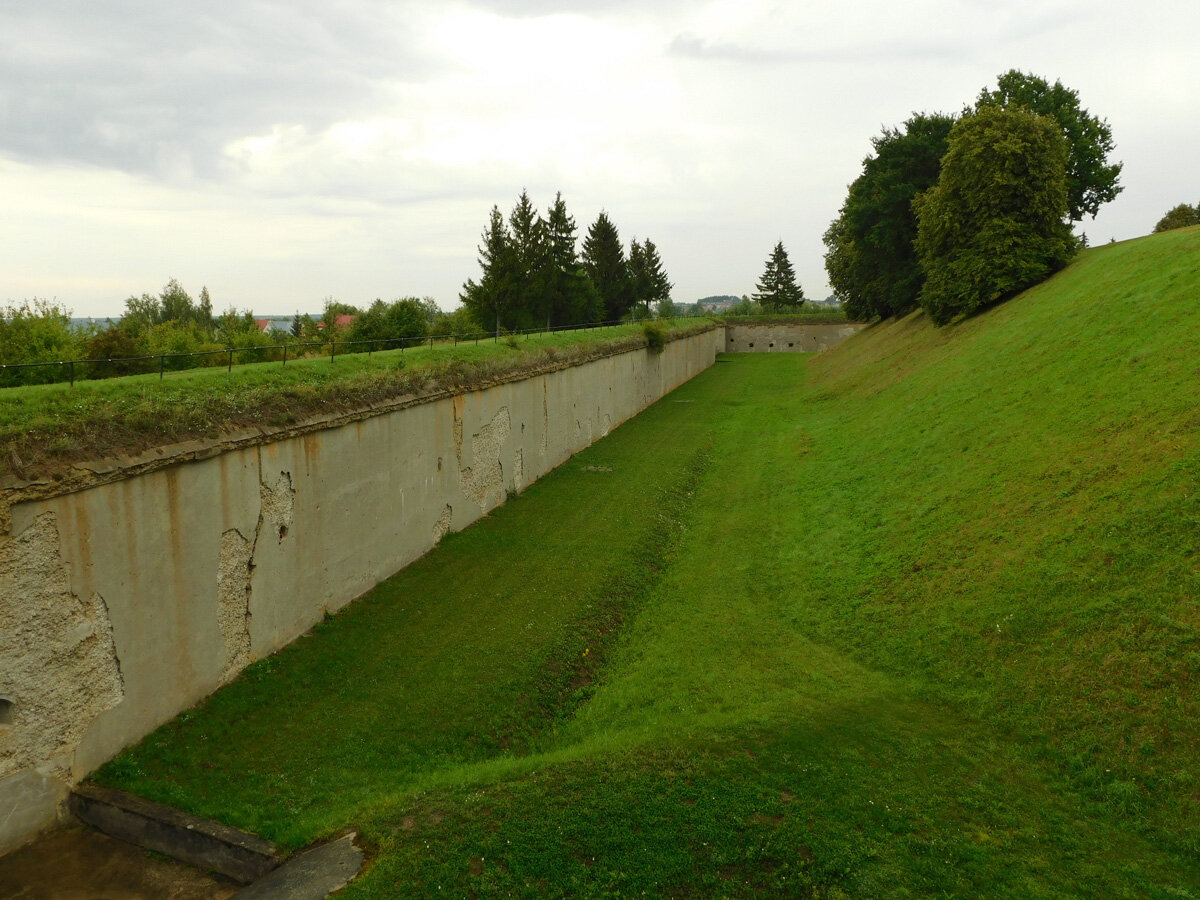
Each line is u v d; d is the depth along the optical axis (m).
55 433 9.46
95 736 9.63
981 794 8.59
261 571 12.38
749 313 96.56
